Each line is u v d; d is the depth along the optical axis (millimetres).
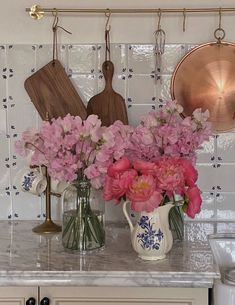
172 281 1447
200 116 1671
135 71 1973
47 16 1969
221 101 1951
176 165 1498
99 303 1481
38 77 1963
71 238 1629
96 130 1510
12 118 1997
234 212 1995
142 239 1542
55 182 1849
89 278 1453
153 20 1961
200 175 1992
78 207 1634
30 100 1989
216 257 1789
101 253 1614
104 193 1507
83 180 1609
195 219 2004
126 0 1961
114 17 1964
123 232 1846
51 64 1962
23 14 1971
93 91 1987
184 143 1622
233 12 1944
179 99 1962
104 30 1970
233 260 1789
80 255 1595
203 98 1954
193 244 1712
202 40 1960
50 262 1530
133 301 1479
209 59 1945
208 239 1782
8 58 1978
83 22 1970
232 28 1954
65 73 1963
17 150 1598
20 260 1548
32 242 1735
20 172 2010
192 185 1528
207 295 1466
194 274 1447
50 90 1963
